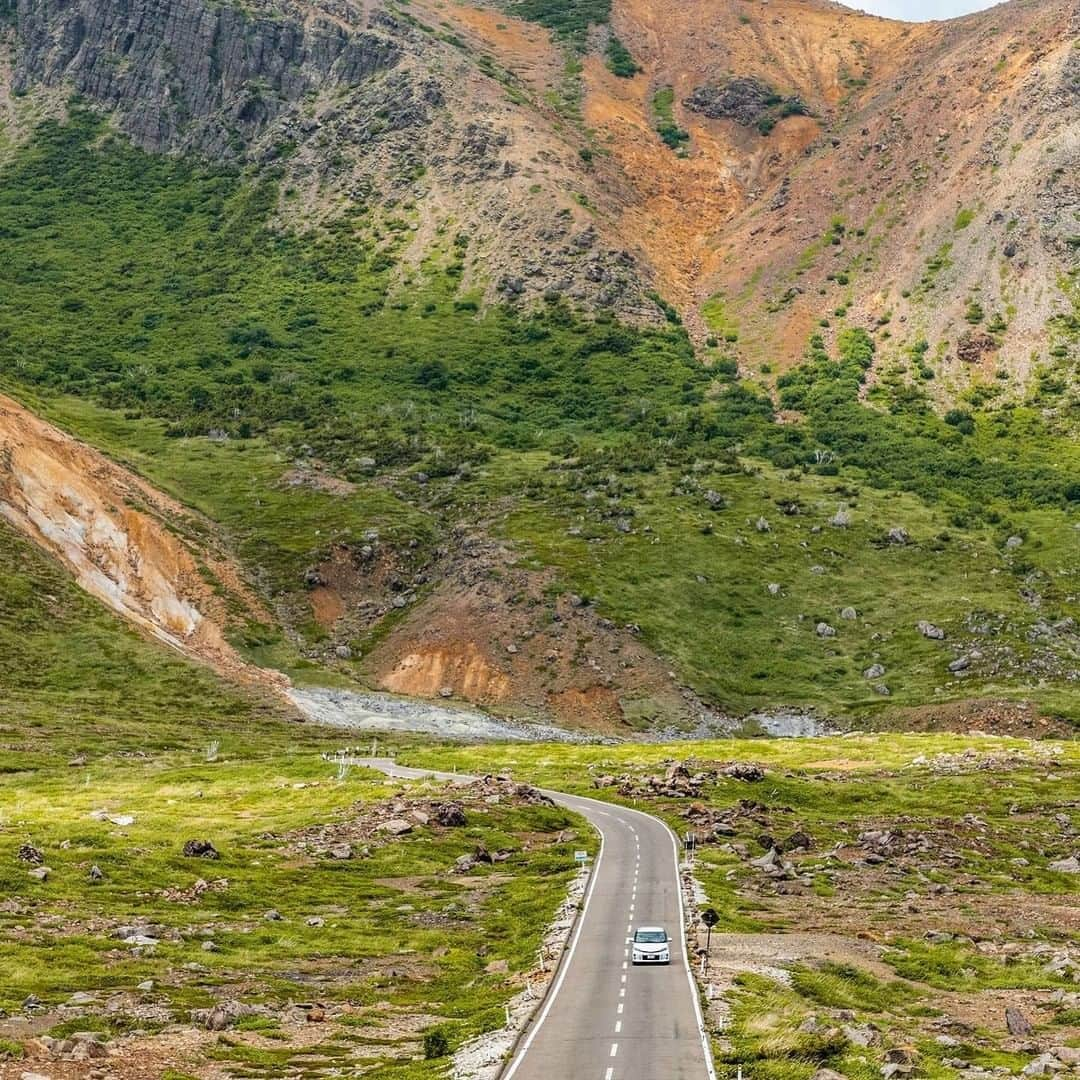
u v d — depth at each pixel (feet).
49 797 397.80
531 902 273.13
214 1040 173.78
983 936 259.19
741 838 356.79
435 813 369.09
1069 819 402.31
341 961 232.53
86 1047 161.27
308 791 413.80
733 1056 154.20
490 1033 169.78
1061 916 283.18
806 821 392.88
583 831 358.23
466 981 216.33
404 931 257.96
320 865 318.45
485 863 326.65
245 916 267.80
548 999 186.09
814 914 271.90
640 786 433.48
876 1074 151.02
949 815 408.46
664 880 288.71
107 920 251.80
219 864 309.83
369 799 395.96
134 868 295.48
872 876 321.32
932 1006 203.31
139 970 214.28
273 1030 181.88
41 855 294.46
